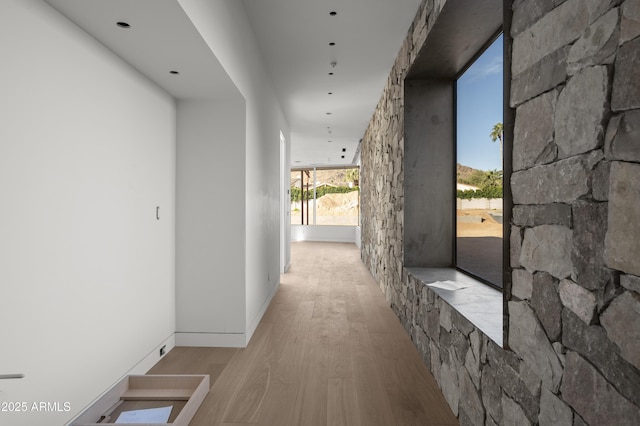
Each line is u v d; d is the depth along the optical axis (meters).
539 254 1.14
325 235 12.17
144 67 2.27
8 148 1.39
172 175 2.87
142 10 1.61
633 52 0.77
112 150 2.05
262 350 2.82
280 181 5.52
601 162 0.87
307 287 5.07
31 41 1.49
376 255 5.41
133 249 2.29
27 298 1.48
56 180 1.63
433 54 2.71
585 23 0.93
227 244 2.91
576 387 0.96
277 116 4.93
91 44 1.86
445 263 3.23
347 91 4.77
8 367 1.39
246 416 1.90
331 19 2.99
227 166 2.91
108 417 1.83
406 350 2.80
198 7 1.81
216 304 2.91
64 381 1.68
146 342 2.46
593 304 0.90
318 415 1.91
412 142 3.22
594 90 0.90
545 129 1.11
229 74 2.40
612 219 0.83
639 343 0.75
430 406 2.01
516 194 1.28
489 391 1.49
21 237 1.45
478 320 1.72
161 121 2.67
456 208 3.18
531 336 1.18
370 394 2.13
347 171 12.88
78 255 1.78
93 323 1.89
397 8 2.80
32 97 1.50
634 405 0.76
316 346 2.89
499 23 2.24
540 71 1.13
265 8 2.84
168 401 2.02
